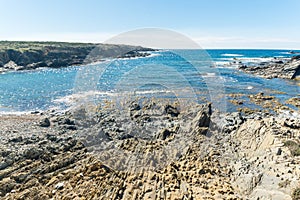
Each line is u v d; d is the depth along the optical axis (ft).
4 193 32.71
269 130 44.27
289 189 27.32
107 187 32.32
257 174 31.76
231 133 48.93
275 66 163.63
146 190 31.14
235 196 29.99
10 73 171.94
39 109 78.18
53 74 162.91
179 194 30.25
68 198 30.71
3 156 40.98
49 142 47.50
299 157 34.19
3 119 65.67
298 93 97.45
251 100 84.53
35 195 31.55
